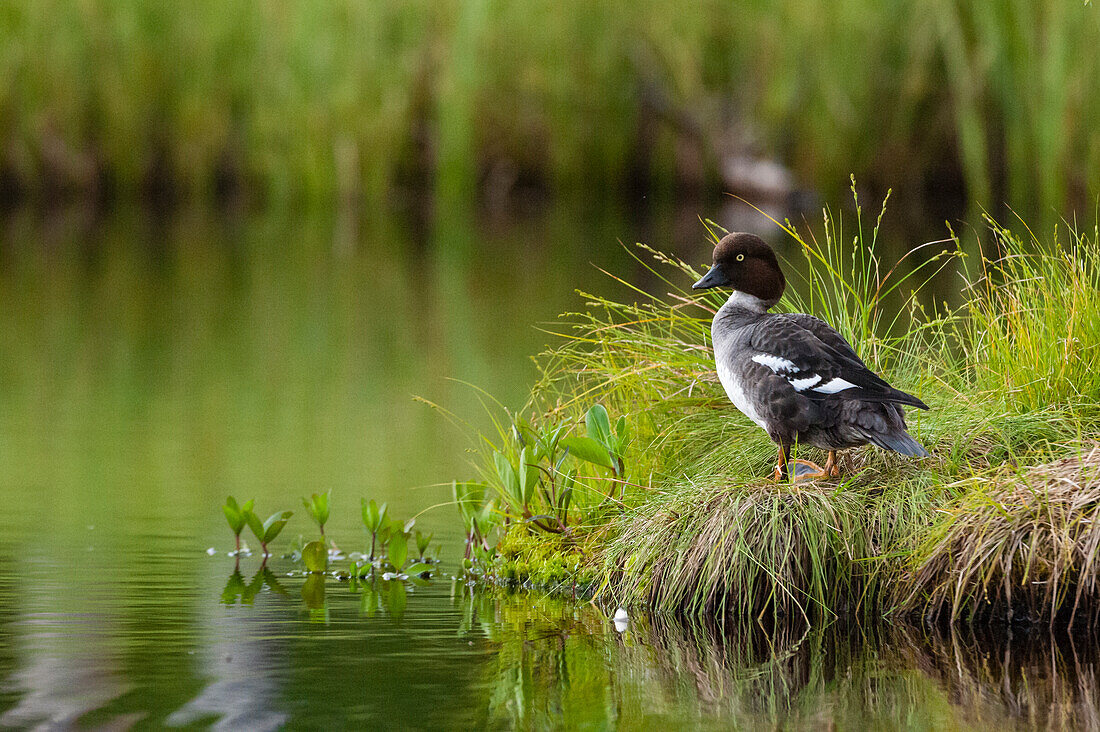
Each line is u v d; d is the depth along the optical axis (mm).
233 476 11672
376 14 35406
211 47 36031
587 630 7645
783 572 8016
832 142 33031
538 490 9508
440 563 9281
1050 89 28250
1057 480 7930
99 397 15344
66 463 12109
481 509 9336
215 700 6234
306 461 12266
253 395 15469
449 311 21484
